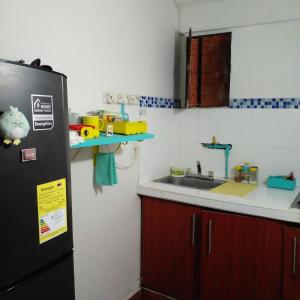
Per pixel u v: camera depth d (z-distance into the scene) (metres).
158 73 2.45
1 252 0.92
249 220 1.89
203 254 2.06
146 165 2.42
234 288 1.98
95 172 1.90
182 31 2.65
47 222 1.07
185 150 2.76
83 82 1.78
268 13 2.28
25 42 1.45
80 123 1.64
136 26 2.17
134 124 1.79
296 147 2.31
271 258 1.85
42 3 1.51
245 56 2.43
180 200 2.12
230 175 2.58
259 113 2.42
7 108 0.90
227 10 2.43
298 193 2.12
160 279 2.32
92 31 1.81
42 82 1.01
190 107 2.67
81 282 1.88
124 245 2.23
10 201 0.94
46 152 1.05
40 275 1.06
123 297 2.25
